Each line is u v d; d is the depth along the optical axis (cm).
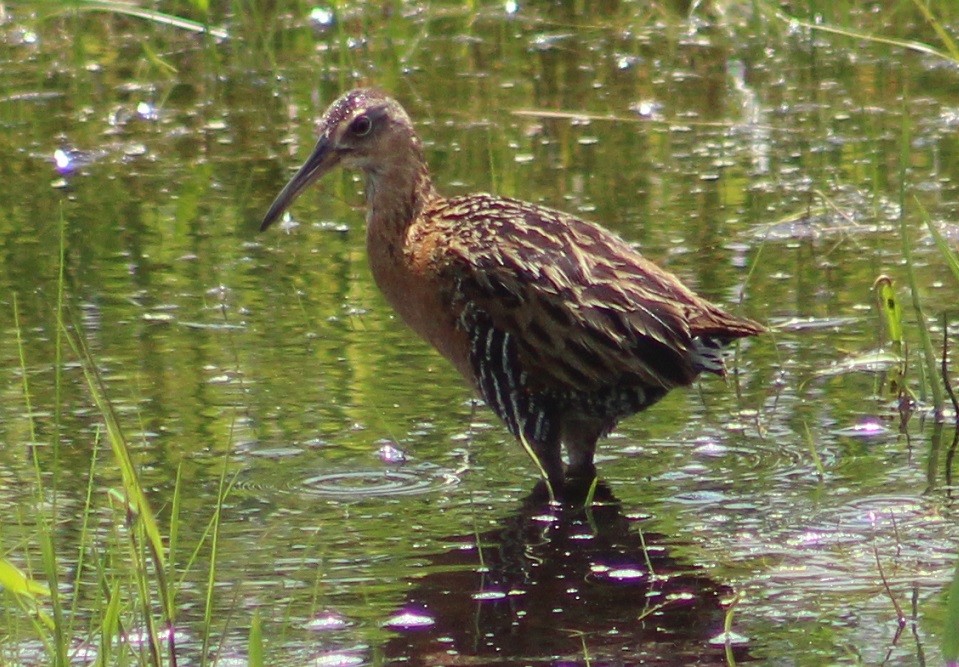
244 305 1295
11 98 1803
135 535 852
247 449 1054
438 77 1842
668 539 935
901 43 1669
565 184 1541
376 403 1130
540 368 1045
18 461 1025
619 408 1047
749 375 1167
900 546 912
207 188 1566
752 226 1430
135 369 1171
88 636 802
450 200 1135
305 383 1155
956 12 1895
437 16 1958
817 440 1066
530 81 1827
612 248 1063
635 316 1016
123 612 812
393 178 1133
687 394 1151
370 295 1323
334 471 1030
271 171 1609
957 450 1042
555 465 1048
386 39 1888
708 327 1010
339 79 1797
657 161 1602
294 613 847
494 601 860
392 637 821
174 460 1036
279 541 933
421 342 1231
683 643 810
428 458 1054
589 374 1029
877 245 1368
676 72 1844
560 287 1034
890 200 1472
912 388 1134
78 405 1109
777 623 829
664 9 1992
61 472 1010
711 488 1005
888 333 1194
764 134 1664
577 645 811
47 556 769
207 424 1086
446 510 979
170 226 1468
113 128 1730
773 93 1773
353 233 1466
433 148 1633
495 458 1060
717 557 909
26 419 1085
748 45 1895
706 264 1352
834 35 1861
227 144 1683
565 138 1669
